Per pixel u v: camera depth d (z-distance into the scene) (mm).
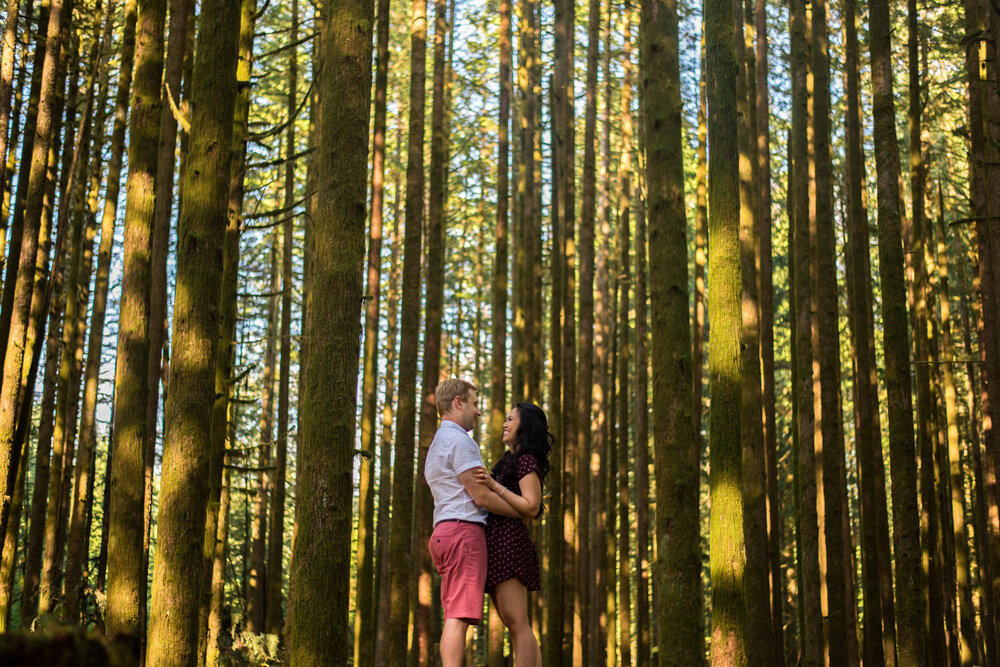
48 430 9586
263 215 5977
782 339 18125
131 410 4477
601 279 13539
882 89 7215
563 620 9672
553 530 9844
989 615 11195
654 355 4230
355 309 3588
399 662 8227
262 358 16875
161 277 5922
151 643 3867
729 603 4258
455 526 3529
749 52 9664
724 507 4328
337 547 3402
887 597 10039
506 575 3498
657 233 4305
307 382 3553
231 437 7504
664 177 4340
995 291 7723
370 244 10094
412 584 11992
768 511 8992
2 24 10102
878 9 7309
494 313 9750
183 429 3979
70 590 7371
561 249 11664
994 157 8266
